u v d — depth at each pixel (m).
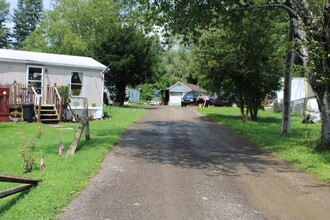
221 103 42.56
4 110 18.53
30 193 6.34
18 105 18.97
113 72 34.41
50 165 8.44
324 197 6.84
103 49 34.69
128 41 34.91
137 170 8.55
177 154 10.87
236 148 12.48
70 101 20.81
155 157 10.26
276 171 8.96
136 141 13.24
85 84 22.16
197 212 5.78
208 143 13.45
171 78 62.31
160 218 5.48
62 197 6.18
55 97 20.00
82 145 11.36
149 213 5.68
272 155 11.29
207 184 7.48
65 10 46.94
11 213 5.45
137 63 35.34
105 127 16.95
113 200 6.26
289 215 5.79
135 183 7.39
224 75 21.61
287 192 7.11
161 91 61.00
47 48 48.03
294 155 11.00
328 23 10.02
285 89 16.03
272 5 12.95
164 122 21.30
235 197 6.65
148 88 61.06
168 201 6.29
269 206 6.20
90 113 22.19
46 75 20.73
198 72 22.78
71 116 20.61
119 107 33.28
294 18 12.47
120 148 11.59
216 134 16.30
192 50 21.95
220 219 5.49
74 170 8.02
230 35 19.36
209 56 21.42
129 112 27.44
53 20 47.75
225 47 20.62
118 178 7.75
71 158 9.23
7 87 18.69
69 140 12.48
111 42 34.56
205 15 12.82
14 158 9.24
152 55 36.50
